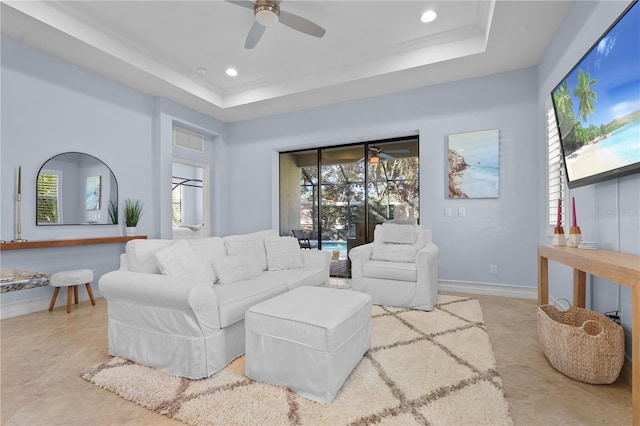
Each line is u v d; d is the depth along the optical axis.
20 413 1.48
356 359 1.86
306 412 1.46
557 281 2.93
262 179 5.33
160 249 2.28
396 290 3.17
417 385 1.68
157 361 1.88
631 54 1.52
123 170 4.08
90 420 1.43
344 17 3.04
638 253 1.69
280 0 2.56
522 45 3.10
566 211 2.68
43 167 3.31
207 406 1.50
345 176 4.99
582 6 2.32
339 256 5.00
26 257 3.17
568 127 2.26
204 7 2.92
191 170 6.82
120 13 3.00
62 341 2.35
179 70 4.13
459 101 3.89
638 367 1.19
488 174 3.73
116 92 4.01
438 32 3.30
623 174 1.68
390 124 4.29
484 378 1.75
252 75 4.29
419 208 4.24
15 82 3.10
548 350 1.88
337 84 4.02
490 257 3.74
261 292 2.24
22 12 2.67
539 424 1.38
